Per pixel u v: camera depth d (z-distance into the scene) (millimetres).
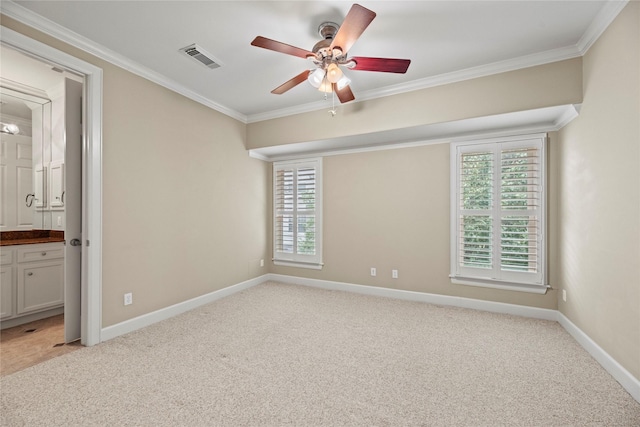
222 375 2039
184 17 2158
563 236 2924
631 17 1813
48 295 3186
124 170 2725
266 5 2039
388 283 3963
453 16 2146
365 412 1668
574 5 2023
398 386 1920
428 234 3719
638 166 1762
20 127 3818
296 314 3268
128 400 1763
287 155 4707
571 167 2732
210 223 3725
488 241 3359
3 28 1959
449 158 3600
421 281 3756
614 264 2018
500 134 3307
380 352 2389
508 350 2416
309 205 4523
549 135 3107
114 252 2641
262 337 2670
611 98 2059
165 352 2371
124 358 2268
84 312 2480
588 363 2201
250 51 2619
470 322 3029
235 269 4156
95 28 2283
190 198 3441
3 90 3350
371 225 4082
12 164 3670
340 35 1883
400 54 2668
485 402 1755
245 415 1639
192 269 3461
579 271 2562
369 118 3479
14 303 2920
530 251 3170
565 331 2797
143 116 2902
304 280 4574
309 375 2047
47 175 3730
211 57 2717
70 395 1808
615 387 1896
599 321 2219
